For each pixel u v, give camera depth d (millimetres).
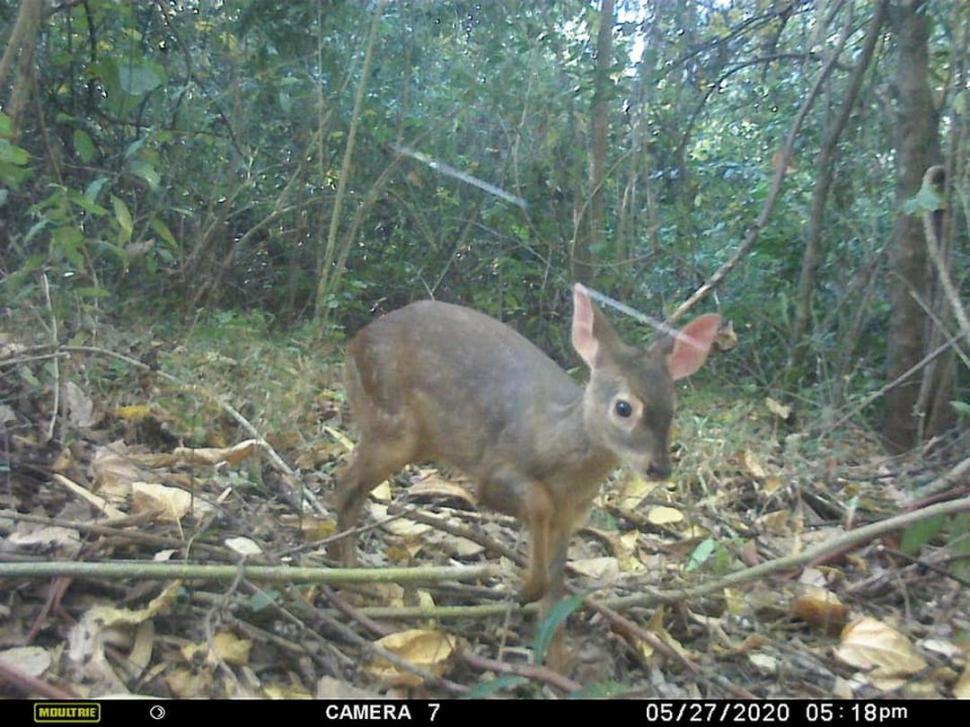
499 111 2143
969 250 1802
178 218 2031
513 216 2131
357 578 852
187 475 1106
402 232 2188
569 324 2100
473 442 978
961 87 1590
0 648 750
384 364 1022
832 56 1703
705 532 1264
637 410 896
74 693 718
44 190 1589
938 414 1758
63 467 1025
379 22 2039
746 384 1929
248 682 787
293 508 1120
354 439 1407
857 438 1791
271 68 2035
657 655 969
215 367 1433
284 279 2188
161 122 1870
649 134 2309
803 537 1321
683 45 2209
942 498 1325
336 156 2150
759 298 2062
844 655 1016
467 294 2199
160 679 770
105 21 1757
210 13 2066
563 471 937
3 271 1414
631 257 2156
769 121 2254
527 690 879
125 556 891
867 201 2004
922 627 1115
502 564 1105
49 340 1234
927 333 1770
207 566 816
